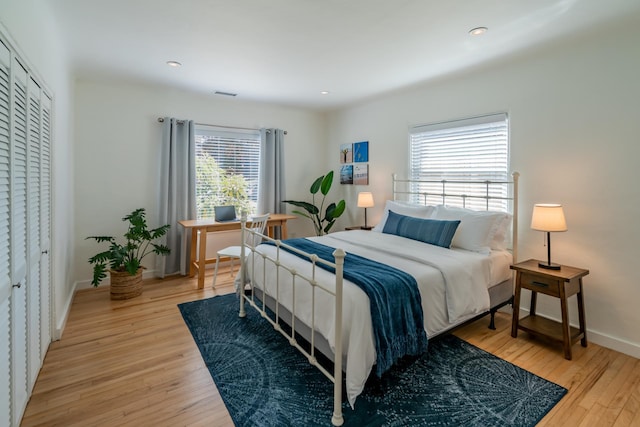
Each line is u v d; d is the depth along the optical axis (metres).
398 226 3.29
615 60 2.30
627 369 2.12
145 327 2.69
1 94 1.32
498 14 2.08
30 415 1.67
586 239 2.49
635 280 2.27
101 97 3.61
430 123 3.66
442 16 2.11
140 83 3.62
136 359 2.21
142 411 1.71
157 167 3.97
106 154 3.67
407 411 1.72
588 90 2.44
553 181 2.66
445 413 1.71
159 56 2.81
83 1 1.95
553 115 2.64
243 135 4.59
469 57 2.78
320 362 2.18
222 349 2.35
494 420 1.67
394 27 2.26
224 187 4.52
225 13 2.08
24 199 1.66
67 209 3.03
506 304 2.85
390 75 3.28
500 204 3.08
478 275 2.41
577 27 2.24
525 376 2.04
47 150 2.18
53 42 2.27
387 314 1.81
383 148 4.29
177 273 4.13
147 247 3.97
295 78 3.41
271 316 2.86
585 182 2.48
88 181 3.59
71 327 2.67
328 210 4.90
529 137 2.80
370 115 4.47
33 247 1.84
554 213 2.35
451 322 2.19
